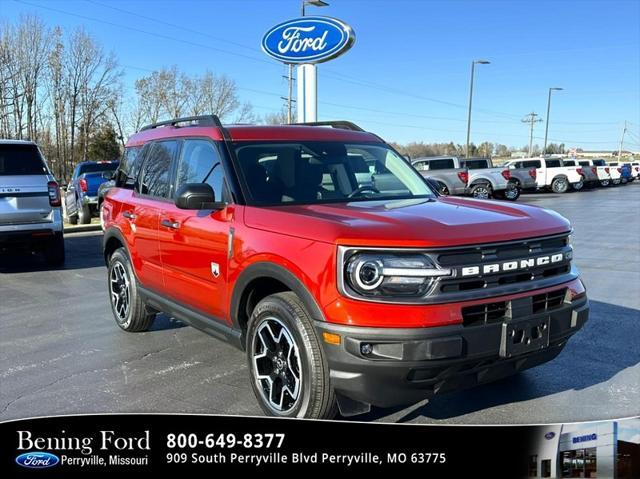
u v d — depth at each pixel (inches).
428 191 182.9
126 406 158.1
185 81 2588.6
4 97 1891.0
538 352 131.5
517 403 155.4
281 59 622.8
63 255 385.1
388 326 114.9
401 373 115.6
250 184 157.8
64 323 244.7
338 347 119.2
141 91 2500.0
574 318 136.2
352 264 118.6
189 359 196.9
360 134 195.5
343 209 143.6
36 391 169.5
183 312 181.3
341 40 583.8
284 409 137.4
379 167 183.6
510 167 1291.8
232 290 151.2
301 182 164.6
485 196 976.3
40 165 356.8
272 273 135.1
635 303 263.9
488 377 128.3
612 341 207.6
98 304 279.4
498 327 121.9
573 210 783.7
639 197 1071.0
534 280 131.6
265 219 142.4
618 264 368.5
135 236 208.2
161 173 199.8
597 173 1429.6
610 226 587.5
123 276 227.3
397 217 130.6
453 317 116.9
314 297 123.8
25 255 443.2
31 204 347.6
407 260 117.0
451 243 118.9
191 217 170.6
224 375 181.3
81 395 166.1
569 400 157.0
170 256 183.6
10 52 1899.6
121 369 187.6
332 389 125.3
